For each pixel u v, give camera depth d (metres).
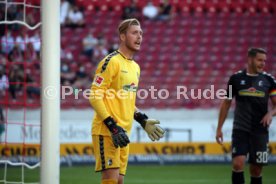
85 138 48.03
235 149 26.55
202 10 65.00
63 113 50.66
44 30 18.64
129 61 20.05
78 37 61.44
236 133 26.73
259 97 26.58
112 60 19.38
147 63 61.09
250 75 26.80
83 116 50.84
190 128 49.41
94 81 19.31
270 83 26.91
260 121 26.64
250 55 26.69
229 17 65.00
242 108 26.73
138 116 20.83
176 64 61.34
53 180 18.62
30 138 45.28
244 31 64.69
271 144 49.12
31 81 50.84
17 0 48.66
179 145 49.00
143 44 62.47
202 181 37.34
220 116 27.45
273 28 65.25
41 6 18.75
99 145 19.47
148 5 64.31
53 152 18.64
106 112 18.94
